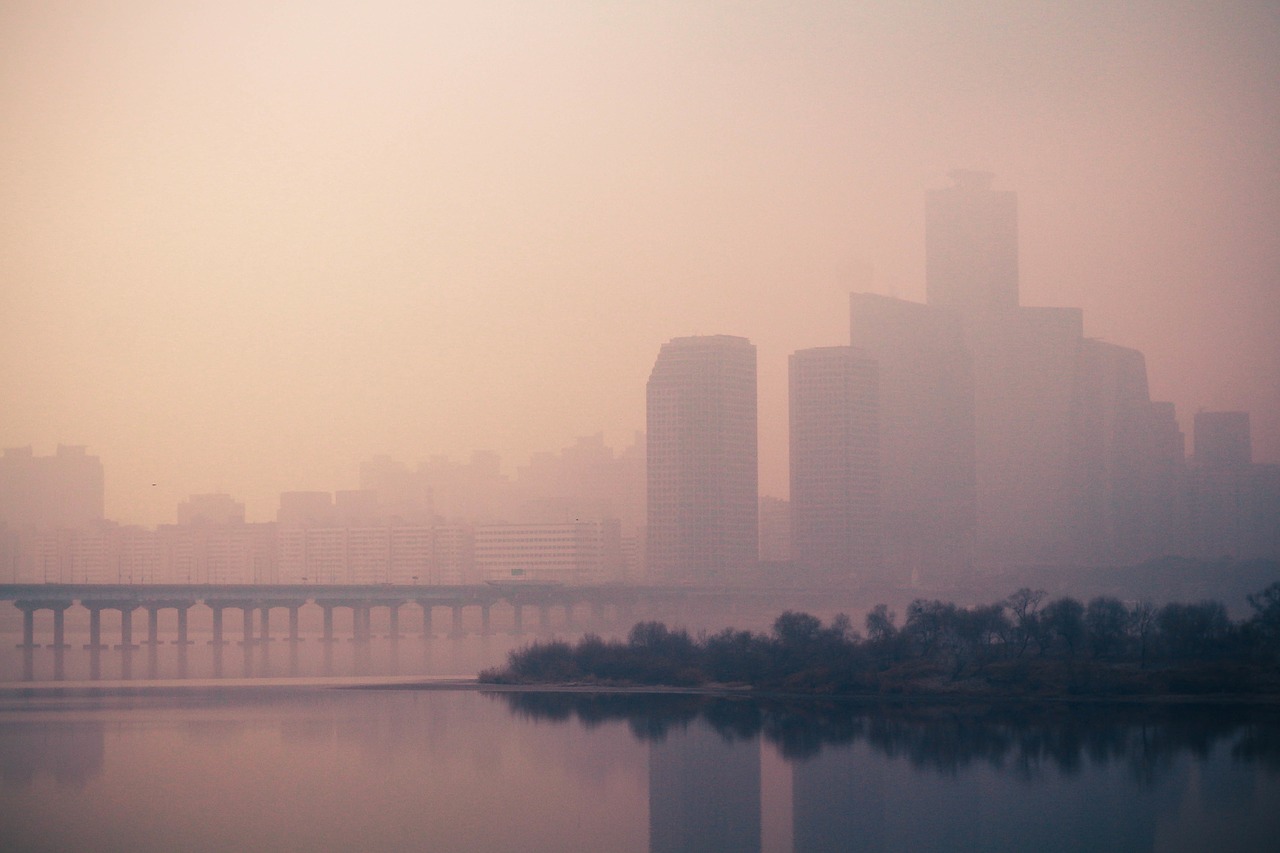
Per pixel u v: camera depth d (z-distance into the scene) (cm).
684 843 18262
